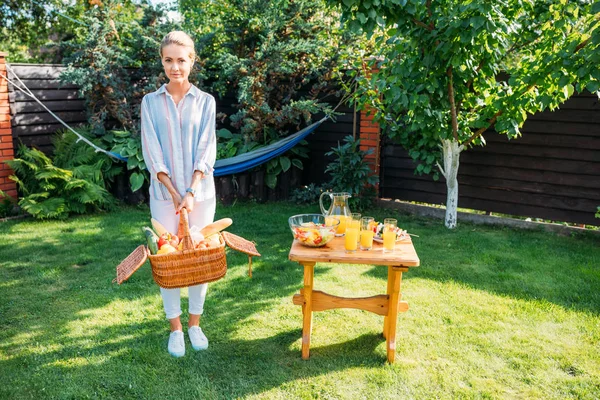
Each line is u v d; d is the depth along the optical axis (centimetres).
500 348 286
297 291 364
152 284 376
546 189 536
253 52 664
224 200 637
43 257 434
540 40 472
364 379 256
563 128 516
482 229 542
